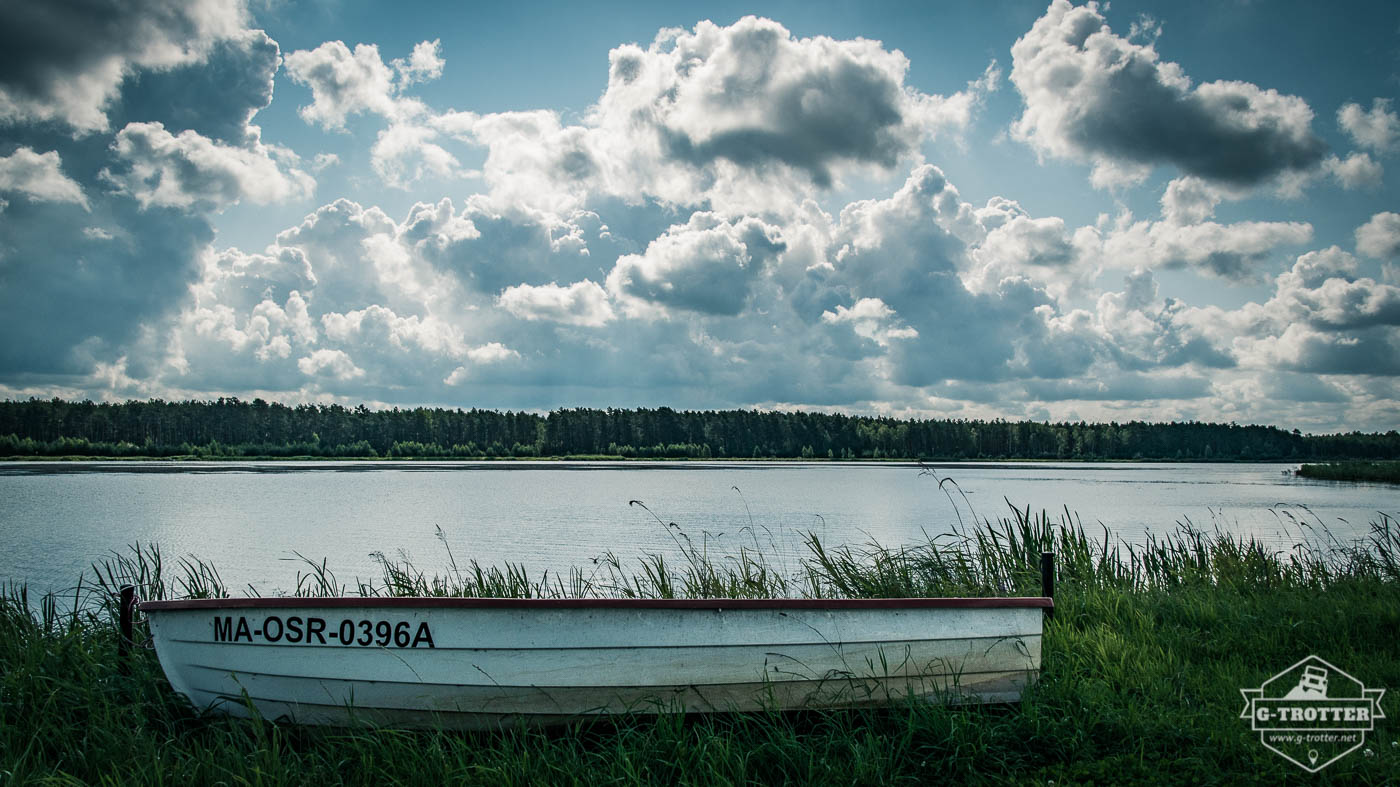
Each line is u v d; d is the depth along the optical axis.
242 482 58.78
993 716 5.66
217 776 4.88
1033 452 199.25
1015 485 66.88
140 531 26.59
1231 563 10.99
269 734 5.70
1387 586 9.58
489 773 4.85
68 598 13.44
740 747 5.13
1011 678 5.95
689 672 5.53
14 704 5.80
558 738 5.55
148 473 71.00
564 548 21.97
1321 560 11.99
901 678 5.75
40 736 5.37
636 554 20.28
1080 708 5.65
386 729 5.41
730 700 5.58
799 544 22.69
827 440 188.75
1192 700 5.91
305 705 5.67
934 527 28.38
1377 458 184.75
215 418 149.75
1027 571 9.88
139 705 5.69
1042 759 5.15
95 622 8.11
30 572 17.56
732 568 15.57
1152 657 6.73
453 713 5.55
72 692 5.96
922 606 5.82
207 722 5.83
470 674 5.47
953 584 9.70
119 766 5.02
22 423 132.38
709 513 34.88
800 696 5.64
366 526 28.58
